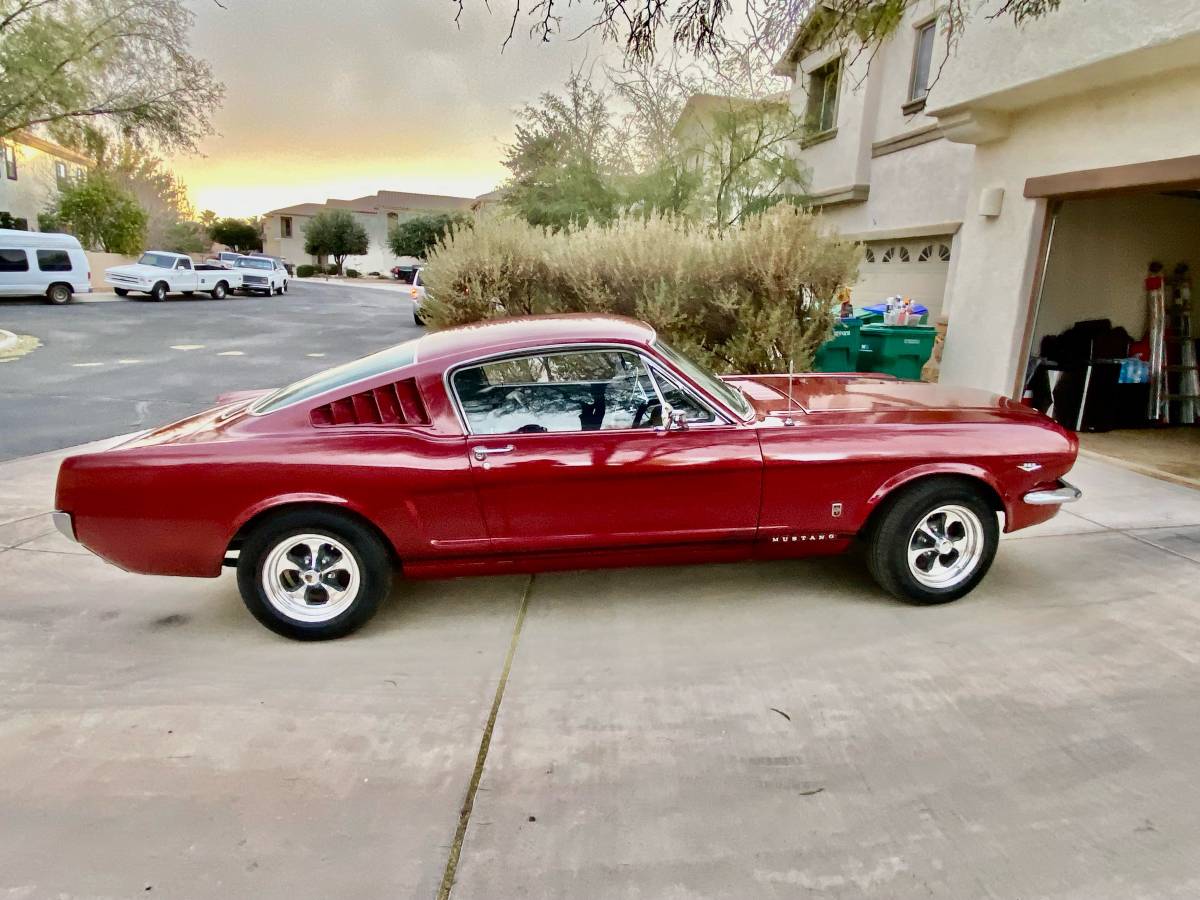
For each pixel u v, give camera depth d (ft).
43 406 29.55
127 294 88.99
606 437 11.19
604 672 10.44
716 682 10.12
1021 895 6.60
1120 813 7.58
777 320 20.97
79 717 9.54
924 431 11.66
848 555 14.51
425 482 10.79
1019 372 24.02
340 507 10.85
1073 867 6.89
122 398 31.32
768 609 12.22
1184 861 6.94
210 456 10.56
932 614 11.93
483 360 11.21
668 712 9.47
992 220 24.57
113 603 12.85
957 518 11.94
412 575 11.45
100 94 58.65
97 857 7.23
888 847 7.20
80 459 10.64
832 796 7.92
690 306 22.07
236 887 6.86
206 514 10.57
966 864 6.97
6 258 71.00
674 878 6.88
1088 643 10.93
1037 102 22.08
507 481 10.93
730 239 22.11
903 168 35.09
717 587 13.12
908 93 34.58
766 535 11.71
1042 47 19.69
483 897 6.71
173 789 8.19
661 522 11.46
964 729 9.00
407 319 75.87
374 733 9.16
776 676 10.24
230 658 11.02
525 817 7.70
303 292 123.75
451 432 11.03
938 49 31.09
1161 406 24.97
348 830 7.56
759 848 7.23
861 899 6.59
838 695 9.75
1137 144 19.38
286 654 11.12
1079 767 8.29
